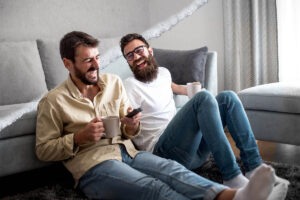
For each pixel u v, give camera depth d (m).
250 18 2.81
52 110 1.49
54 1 2.84
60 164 2.09
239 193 1.11
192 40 3.37
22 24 2.66
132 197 1.31
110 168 1.40
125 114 1.65
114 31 3.31
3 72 2.28
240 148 1.54
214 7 3.17
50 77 2.55
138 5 3.52
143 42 1.87
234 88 2.95
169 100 1.86
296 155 2.12
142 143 1.72
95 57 1.52
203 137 1.58
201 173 1.74
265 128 2.13
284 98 2.03
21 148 1.82
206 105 1.43
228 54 2.95
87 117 1.54
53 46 2.59
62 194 1.58
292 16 2.64
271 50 2.74
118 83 1.68
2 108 2.00
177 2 3.41
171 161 1.39
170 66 2.64
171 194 1.21
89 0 3.08
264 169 1.07
